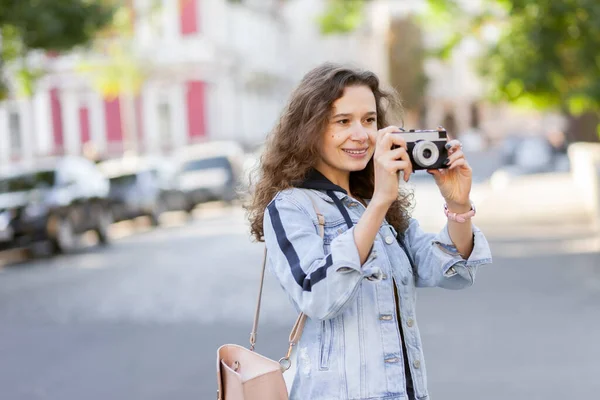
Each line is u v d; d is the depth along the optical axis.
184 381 7.11
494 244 15.79
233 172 30.38
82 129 45.19
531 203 23.84
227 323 9.62
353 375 2.57
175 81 46.34
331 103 2.71
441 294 10.88
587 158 22.47
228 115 46.91
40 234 17.81
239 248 17.78
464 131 88.69
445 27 24.67
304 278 2.51
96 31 19.67
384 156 2.51
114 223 25.47
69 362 8.07
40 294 12.88
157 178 25.61
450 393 6.39
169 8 45.66
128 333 9.36
